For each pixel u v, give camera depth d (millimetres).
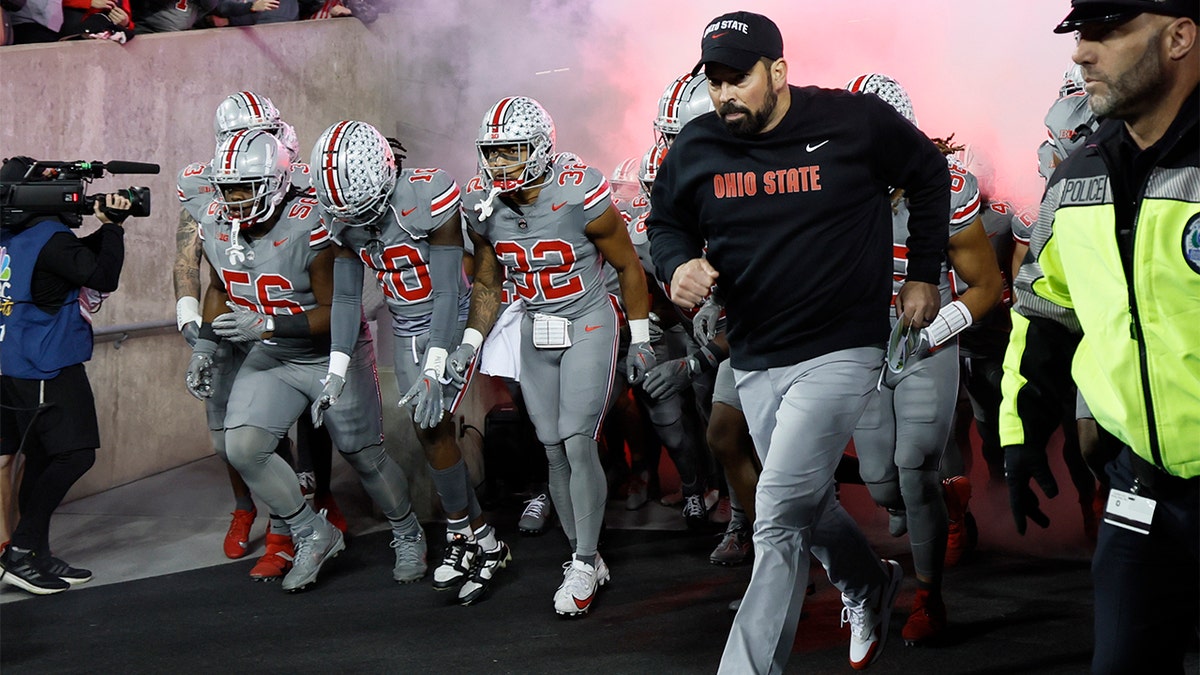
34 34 8867
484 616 5941
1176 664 3107
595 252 5961
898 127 4031
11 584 6578
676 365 5484
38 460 6703
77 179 6453
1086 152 3025
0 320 6383
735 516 6746
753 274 4098
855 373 4074
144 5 10109
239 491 7234
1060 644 5211
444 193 5918
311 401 6508
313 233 6156
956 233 4887
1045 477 3287
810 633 5508
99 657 5387
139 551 7355
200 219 6395
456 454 6262
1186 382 2863
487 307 6090
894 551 6949
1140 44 2773
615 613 5934
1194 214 2791
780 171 3998
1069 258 3055
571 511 6223
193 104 9688
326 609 6121
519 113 5594
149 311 9312
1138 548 3047
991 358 7395
